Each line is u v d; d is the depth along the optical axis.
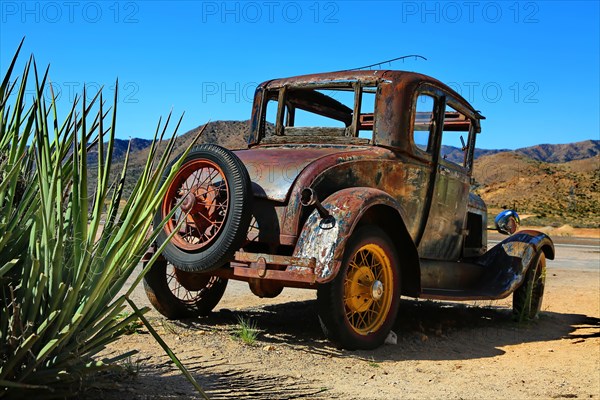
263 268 4.99
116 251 2.88
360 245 5.16
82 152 2.83
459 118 7.49
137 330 5.36
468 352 5.79
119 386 3.20
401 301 8.66
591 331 7.25
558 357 5.74
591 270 13.89
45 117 2.89
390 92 5.98
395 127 5.95
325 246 4.90
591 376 4.99
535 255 7.54
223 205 5.27
